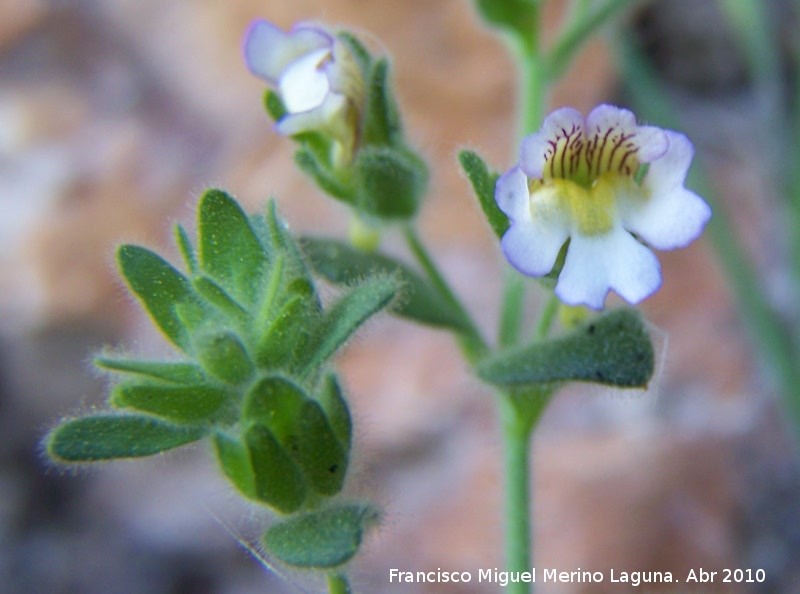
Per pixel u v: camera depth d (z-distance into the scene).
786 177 0.10
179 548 0.10
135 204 0.11
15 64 0.11
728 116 0.11
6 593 0.10
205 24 0.11
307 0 0.11
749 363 0.09
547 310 0.05
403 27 0.11
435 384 0.09
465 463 0.09
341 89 0.05
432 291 0.05
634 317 0.05
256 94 0.11
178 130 0.11
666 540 0.08
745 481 0.09
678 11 0.12
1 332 0.11
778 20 0.11
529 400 0.05
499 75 0.10
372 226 0.06
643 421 0.09
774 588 0.09
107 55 0.11
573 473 0.09
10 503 0.10
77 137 0.11
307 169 0.05
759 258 0.10
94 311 0.10
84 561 0.10
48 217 0.11
